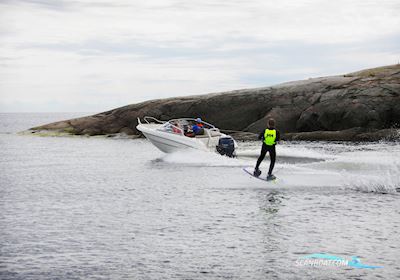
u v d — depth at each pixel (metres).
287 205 15.41
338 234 12.03
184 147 27.61
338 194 17.12
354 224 12.98
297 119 46.31
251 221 13.38
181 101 52.09
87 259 10.34
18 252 10.80
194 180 20.75
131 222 13.40
